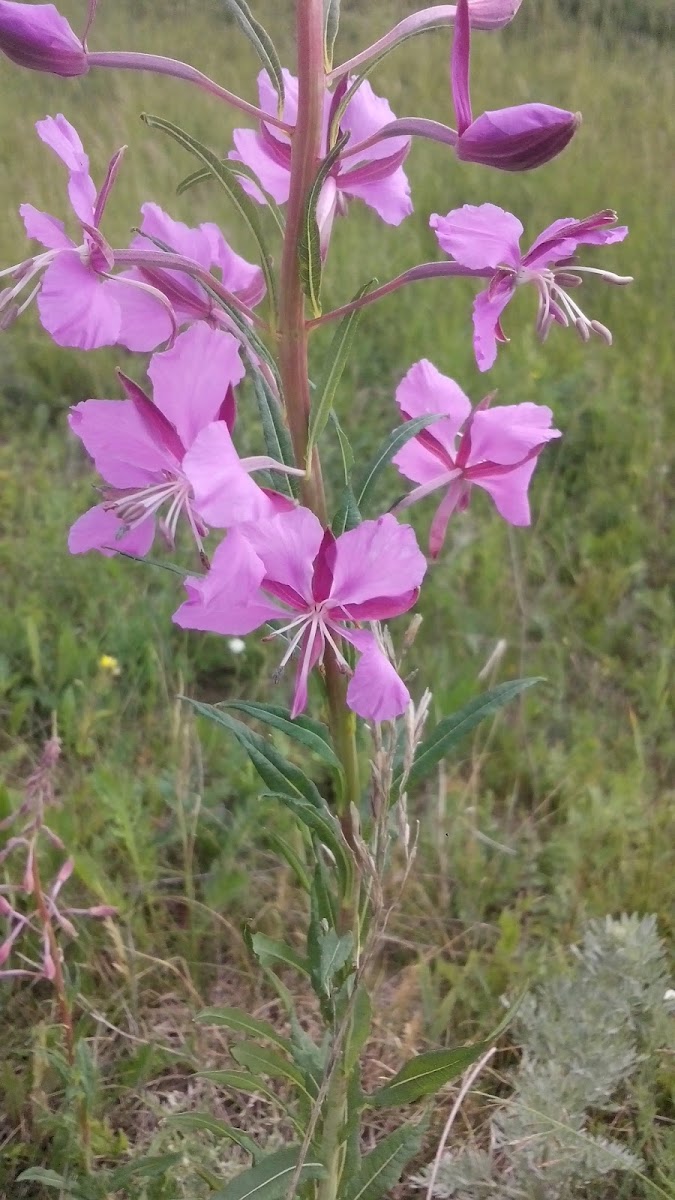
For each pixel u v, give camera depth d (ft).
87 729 1.08
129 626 1.22
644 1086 0.83
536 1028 0.85
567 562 1.37
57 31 0.58
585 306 1.88
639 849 1.01
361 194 0.68
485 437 0.67
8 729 1.16
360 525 0.56
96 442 0.59
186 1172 0.80
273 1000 0.94
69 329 0.56
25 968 0.92
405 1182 0.84
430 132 0.59
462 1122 0.87
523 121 0.56
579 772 1.11
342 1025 0.60
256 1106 0.88
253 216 0.59
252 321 0.62
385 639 0.58
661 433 1.55
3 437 1.61
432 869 1.03
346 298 1.79
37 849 0.96
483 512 1.46
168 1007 0.93
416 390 0.69
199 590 0.57
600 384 1.64
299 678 0.57
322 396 0.60
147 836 1.02
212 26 2.99
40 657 1.21
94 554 1.34
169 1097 0.87
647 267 1.95
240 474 0.54
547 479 1.51
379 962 0.98
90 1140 0.77
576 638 1.27
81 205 0.56
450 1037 0.91
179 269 0.58
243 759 1.09
